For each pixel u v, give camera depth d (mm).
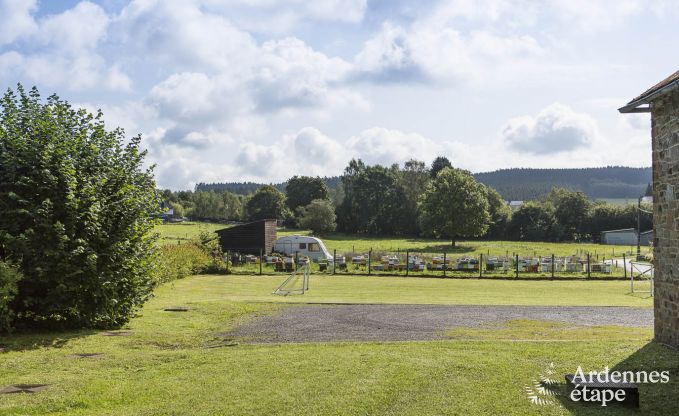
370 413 7891
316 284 30172
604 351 11594
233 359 11133
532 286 29797
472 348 12047
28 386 9281
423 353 11531
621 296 24781
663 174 12539
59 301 13672
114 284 14406
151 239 16016
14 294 12938
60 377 9844
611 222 91938
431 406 8148
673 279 12070
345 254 49875
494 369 10109
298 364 10625
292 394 8734
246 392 8859
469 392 8781
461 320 16844
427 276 35531
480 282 32156
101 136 14961
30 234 13055
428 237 94188
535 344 12461
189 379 9672
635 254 58281
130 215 14922
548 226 92000
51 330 14031
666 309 12391
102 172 14742
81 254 13789
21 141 13602
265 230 47156
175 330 14836
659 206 12703
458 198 73250
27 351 11789
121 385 9312
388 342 13039
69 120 14688
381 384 9219
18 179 13375
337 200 125125
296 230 95875
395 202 99500
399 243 80000
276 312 18453
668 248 12297
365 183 102312
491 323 16234
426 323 16250
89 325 14641
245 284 29625
